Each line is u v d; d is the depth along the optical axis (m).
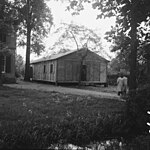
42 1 23.27
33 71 36.25
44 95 11.57
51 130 4.65
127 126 5.77
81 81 26.86
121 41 9.56
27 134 4.20
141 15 7.59
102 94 15.74
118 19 9.07
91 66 27.58
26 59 28.59
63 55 25.80
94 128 5.21
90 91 18.30
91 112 6.93
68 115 6.24
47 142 4.35
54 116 6.11
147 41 8.55
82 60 25.38
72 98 10.77
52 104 8.55
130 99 6.07
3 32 18.55
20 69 45.88
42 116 6.04
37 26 27.92
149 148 4.31
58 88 19.61
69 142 4.60
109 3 9.70
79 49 25.17
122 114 6.25
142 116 5.72
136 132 5.72
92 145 4.62
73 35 25.03
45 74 29.75
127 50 9.66
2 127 4.48
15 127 4.51
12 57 23.30
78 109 7.58
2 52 17.11
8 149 3.96
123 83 12.84
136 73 8.84
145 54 8.56
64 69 26.11
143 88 6.14
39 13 24.34
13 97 10.27
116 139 5.10
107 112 6.84
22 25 22.92
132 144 4.62
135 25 8.09
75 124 5.18
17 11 19.28
